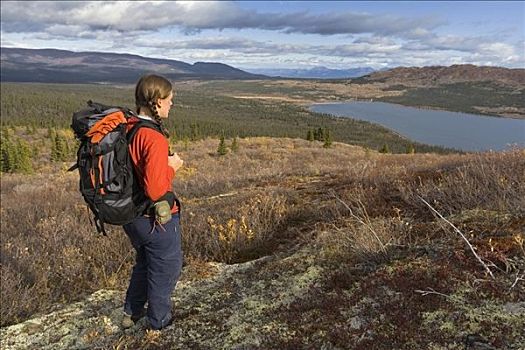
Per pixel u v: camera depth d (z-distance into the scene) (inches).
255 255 189.2
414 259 134.0
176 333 127.7
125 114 118.4
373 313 113.1
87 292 176.9
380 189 231.6
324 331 111.3
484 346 94.1
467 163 265.0
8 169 1470.2
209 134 3890.3
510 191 169.8
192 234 219.5
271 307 130.4
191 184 449.4
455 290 113.3
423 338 100.1
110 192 114.1
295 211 229.3
